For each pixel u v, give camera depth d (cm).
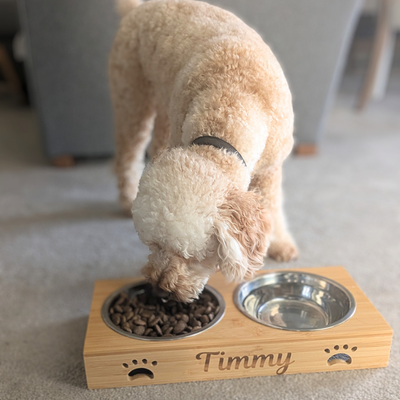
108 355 44
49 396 45
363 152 123
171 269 40
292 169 110
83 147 111
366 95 167
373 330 46
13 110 185
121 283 55
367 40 232
